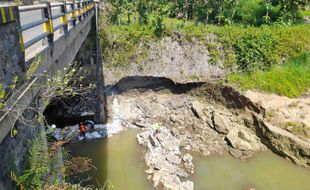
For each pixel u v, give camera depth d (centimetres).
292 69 2936
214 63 3080
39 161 694
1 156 550
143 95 3080
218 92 2884
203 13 3831
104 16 3209
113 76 3006
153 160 2070
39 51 762
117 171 2011
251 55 3034
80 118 2528
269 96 2680
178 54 3117
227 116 2680
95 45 2508
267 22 3575
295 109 2534
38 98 769
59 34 1043
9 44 579
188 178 2002
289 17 3603
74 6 1301
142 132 2456
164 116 2764
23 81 648
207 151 2292
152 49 3111
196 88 3017
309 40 3136
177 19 3859
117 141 2369
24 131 672
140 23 3384
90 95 2519
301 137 2295
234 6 3666
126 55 3056
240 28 3284
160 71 3059
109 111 2775
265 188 1961
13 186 602
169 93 3100
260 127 2466
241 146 2322
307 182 2044
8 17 569
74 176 1850
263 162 2222
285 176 2089
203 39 3141
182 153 2259
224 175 2059
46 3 812
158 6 3856
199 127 2572
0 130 528
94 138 2395
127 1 3459
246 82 2836
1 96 500
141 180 1930
